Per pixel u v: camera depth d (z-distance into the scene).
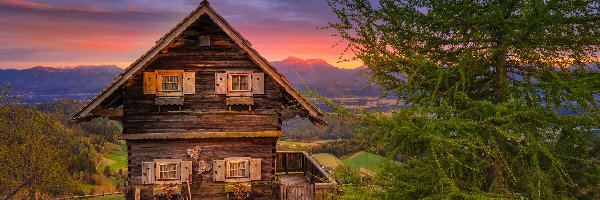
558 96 5.68
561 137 5.92
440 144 5.33
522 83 6.25
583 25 5.84
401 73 5.88
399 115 5.37
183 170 15.20
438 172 6.00
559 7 5.43
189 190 15.01
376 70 5.98
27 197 24.30
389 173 6.51
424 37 6.27
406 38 6.33
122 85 14.60
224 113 15.17
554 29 5.82
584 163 5.99
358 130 5.57
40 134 24.20
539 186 5.60
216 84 15.01
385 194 6.25
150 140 15.07
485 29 6.14
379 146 5.46
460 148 5.73
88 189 59.75
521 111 5.51
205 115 15.08
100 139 102.25
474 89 6.91
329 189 14.98
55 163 24.83
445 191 5.94
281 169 20.19
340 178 6.58
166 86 14.95
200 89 15.02
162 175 15.26
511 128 5.62
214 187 15.45
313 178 17.61
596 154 5.93
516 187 6.50
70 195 27.12
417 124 5.52
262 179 15.66
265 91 15.31
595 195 5.89
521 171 6.38
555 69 5.93
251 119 15.30
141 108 14.84
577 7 5.51
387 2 6.35
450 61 6.25
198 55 14.95
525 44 5.72
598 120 5.19
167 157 15.20
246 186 15.41
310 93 5.76
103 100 14.05
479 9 6.17
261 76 15.18
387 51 5.77
